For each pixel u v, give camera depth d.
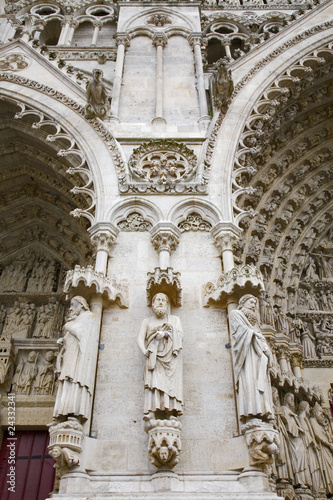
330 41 12.75
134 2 15.26
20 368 10.66
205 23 16.80
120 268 8.39
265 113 11.42
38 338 11.12
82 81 12.41
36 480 9.59
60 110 11.11
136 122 11.19
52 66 12.09
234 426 6.65
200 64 12.76
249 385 6.45
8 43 12.73
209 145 10.22
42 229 13.00
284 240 12.34
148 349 6.80
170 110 11.51
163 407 6.27
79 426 6.24
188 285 8.16
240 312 7.18
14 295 11.93
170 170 9.80
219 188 9.48
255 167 11.51
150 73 12.66
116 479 6.11
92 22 17.05
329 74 12.67
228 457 6.35
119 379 7.08
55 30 17.45
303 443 9.09
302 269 12.40
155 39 13.65
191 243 8.75
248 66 12.30
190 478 6.11
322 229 13.07
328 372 10.80
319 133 13.16
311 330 11.66
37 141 11.41
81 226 11.95
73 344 6.88
